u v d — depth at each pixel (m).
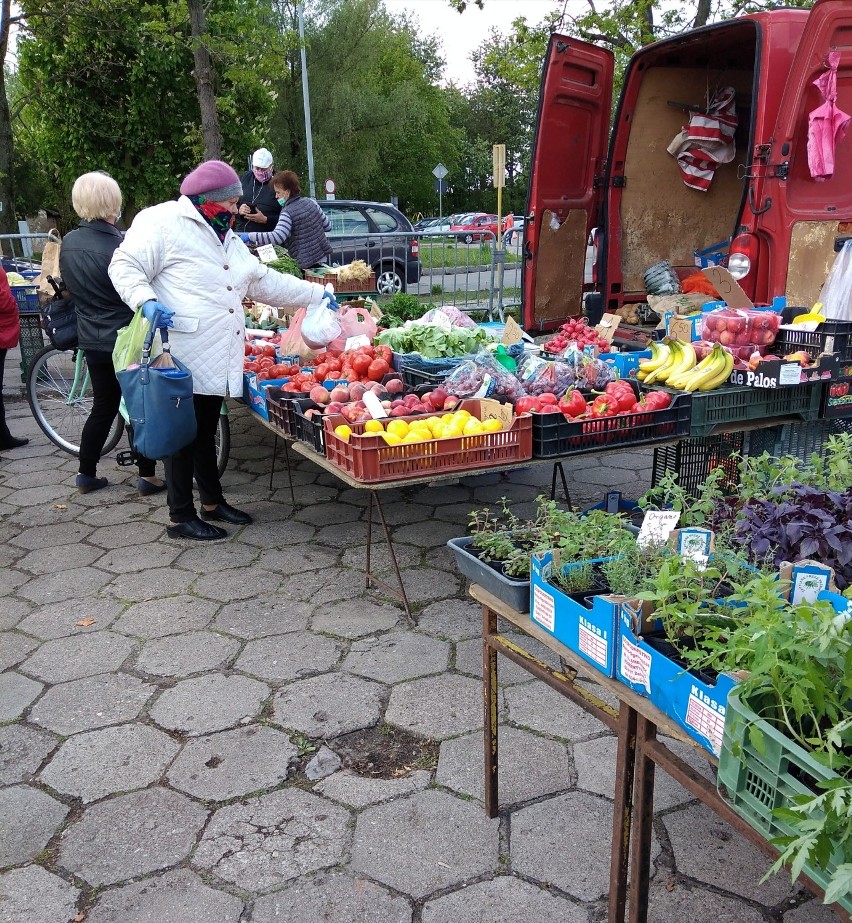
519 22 12.47
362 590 3.84
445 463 3.21
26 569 4.14
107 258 4.58
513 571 2.21
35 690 3.09
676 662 1.66
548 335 6.11
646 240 6.26
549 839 2.30
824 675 1.36
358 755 2.69
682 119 6.02
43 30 17.67
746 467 2.63
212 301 4.05
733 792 1.40
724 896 2.11
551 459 3.32
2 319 5.67
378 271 11.21
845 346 3.80
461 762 2.64
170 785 2.56
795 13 4.55
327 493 5.17
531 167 5.70
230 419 7.12
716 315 4.05
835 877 1.09
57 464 5.80
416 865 2.22
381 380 4.24
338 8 32.16
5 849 2.31
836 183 4.71
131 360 3.85
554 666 3.17
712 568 1.87
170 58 17.91
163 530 4.60
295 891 2.14
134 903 2.11
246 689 3.06
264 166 7.95
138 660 3.28
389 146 39.19
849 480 2.41
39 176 26.52
